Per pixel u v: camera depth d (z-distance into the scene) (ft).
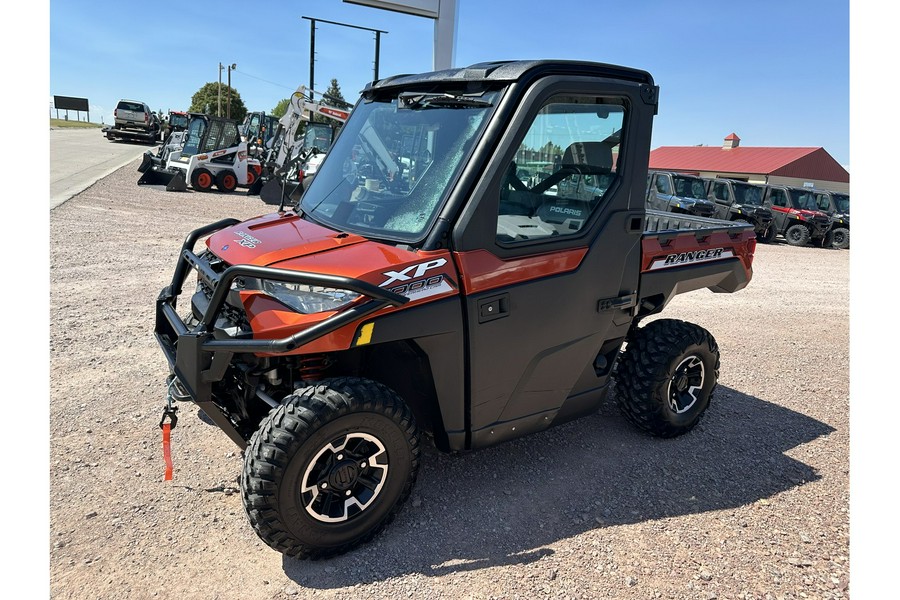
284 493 7.91
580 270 10.17
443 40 32.60
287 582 8.26
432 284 8.61
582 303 10.36
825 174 161.68
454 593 8.17
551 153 9.57
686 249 12.27
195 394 8.31
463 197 8.80
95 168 67.92
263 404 10.00
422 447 11.93
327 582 8.29
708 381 13.05
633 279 11.21
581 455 12.14
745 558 9.24
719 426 13.92
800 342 21.16
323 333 7.78
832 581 8.75
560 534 9.60
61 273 23.34
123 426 12.06
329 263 8.35
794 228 58.29
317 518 8.33
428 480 10.86
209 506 9.76
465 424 9.68
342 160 11.05
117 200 45.83
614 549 9.29
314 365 9.20
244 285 8.79
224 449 11.43
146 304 20.02
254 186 61.36
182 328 9.10
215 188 63.67
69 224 33.55
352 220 9.66
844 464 12.33
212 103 228.02
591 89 9.71
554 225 9.95
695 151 188.14
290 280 7.92
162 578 8.17
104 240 30.01
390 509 9.09
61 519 9.19
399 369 9.75
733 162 171.73
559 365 10.45
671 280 12.05
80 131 155.43
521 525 9.77
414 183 9.48
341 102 60.49
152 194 52.70
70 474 10.34
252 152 65.00
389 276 8.25
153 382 14.12
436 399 9.23
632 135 10.51
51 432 11.64
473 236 8.86
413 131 9.95
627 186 10.65
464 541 9.29
